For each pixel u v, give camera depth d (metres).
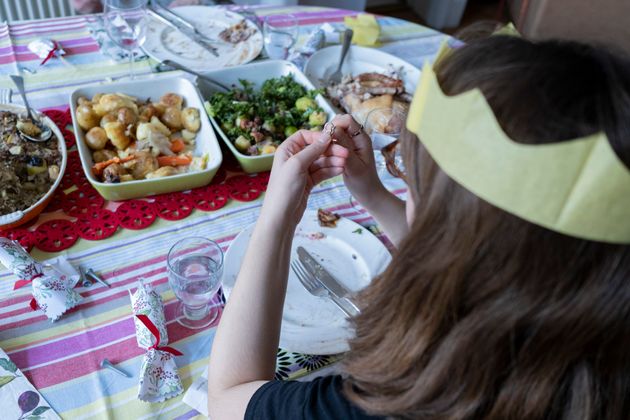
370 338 0.53
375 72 1.38
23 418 0.65
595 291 0.41
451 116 0.41
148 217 0.95
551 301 0.42
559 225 0.38
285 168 0.71
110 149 1.07
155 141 1.05
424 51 1.52
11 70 1.25
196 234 0.94
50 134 1.06
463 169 0.41
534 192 0.38
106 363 0.72
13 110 1.07
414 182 0.50
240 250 0.88
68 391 0.69
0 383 0.68
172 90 1.19
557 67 0.38
